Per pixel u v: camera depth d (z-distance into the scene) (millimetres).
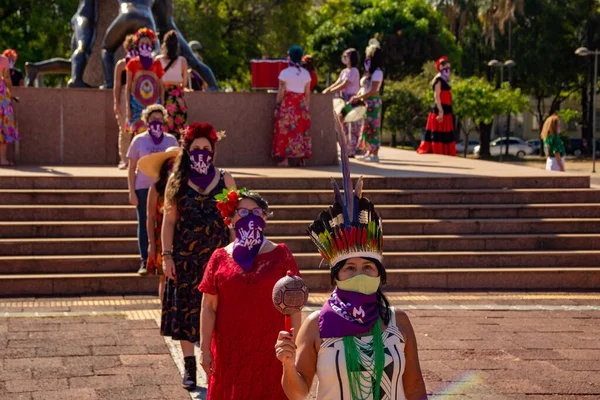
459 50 59219
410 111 50500
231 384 5121
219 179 6590
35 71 19516
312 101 15219
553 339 8164
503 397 6426
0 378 6590
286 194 11812
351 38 57219
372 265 3812
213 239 6477
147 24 15367
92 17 16859
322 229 3836
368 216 3812
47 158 14773
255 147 15219
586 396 6484
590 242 11398
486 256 10969
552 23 57500
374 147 15984
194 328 6441
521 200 12266
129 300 9539
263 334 5109
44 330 8047
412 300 9891
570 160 53969
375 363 3674
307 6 45281
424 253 10930
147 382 6598
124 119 12984
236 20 44281
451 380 6805
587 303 9906
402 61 58312
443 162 16156
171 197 6488
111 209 11008
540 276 10719
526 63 58156
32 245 10273
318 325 3785
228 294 5152
